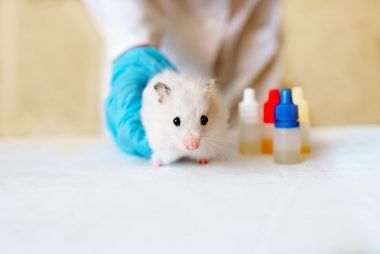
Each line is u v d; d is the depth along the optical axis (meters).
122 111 0.47
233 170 0.44
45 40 0.87
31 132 0.88
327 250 0.31
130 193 0.39
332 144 0.52
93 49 0.87
